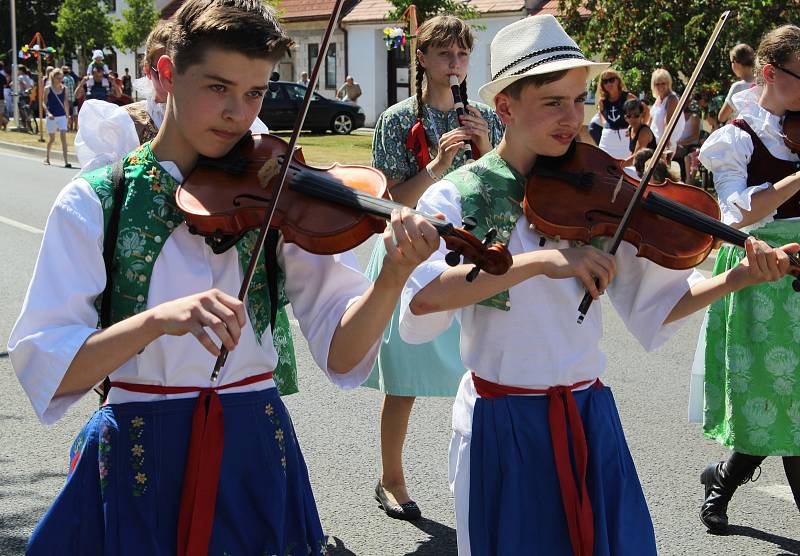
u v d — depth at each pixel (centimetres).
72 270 201
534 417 251
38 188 1459
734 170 364
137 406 205
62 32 3497
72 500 205
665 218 262
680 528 395
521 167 263
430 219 198
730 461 388
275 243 215
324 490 426
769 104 365
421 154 417
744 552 375
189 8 201
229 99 200
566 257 230
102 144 313
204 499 202
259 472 209
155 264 206
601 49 1366
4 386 551
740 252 371
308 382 568
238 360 210
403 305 248
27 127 2584
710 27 1272
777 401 366
